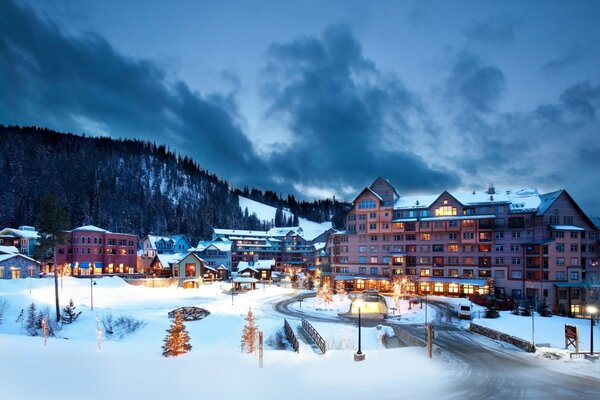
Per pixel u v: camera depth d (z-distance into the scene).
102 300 74.38
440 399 24.08
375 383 26.91
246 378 27.33
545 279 73.44
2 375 25.67
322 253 123.62
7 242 96.75
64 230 62.94
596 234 78.31
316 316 63.47
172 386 25.22
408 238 90.31
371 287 92.00
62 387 24.22
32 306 53.69
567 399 24.48
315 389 25.33
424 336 47.22
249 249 159.12
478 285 79.06
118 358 31.89
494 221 81.25
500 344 41.94
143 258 126.75
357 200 96.88
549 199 78.88
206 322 56.03
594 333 46.91
